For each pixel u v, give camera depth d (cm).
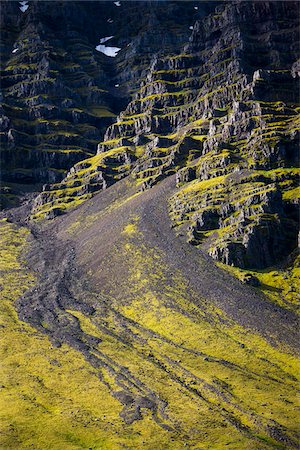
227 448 19888
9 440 19938
